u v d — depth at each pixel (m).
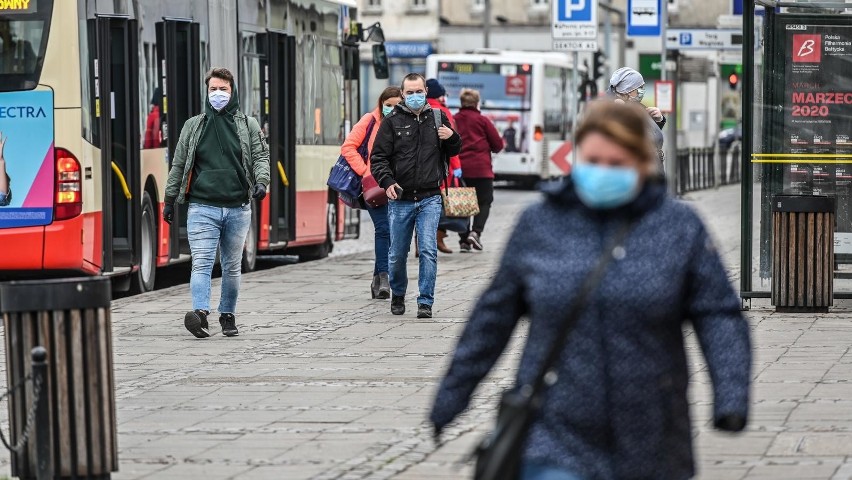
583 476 12.16
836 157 37.41
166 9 43.97
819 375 26.44
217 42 47.53
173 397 25.33
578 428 12.32
